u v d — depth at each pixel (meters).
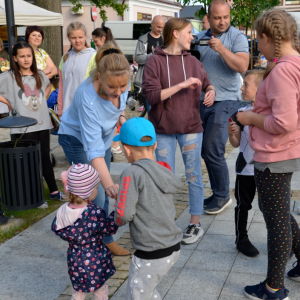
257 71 3.22
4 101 4.45
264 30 2.41
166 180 2.22
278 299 2.69
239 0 10.69
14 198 3.99
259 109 2.52
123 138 2.34
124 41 21.16
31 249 3.66
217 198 4.36
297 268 2.96
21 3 9.62
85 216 2.37
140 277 2.24
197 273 3.15
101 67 2.50
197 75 3.59
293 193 4.79
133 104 9.54
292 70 2.29
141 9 27.17
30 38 6.59
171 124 3.55
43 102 4.66
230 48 4.11
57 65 12.05
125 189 2.18
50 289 3.02
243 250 3.40
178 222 4.16
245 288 2.83
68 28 4.76
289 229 2.63
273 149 2.48
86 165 2.44
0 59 9.00
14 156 3.89
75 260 2.42
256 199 4.68
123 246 3.65
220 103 4.18
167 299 2.81
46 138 4.77
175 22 3.48
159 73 3.50
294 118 2.30
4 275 3.21
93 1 16.77
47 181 4.88
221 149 4.24
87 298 2.84
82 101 2.76
